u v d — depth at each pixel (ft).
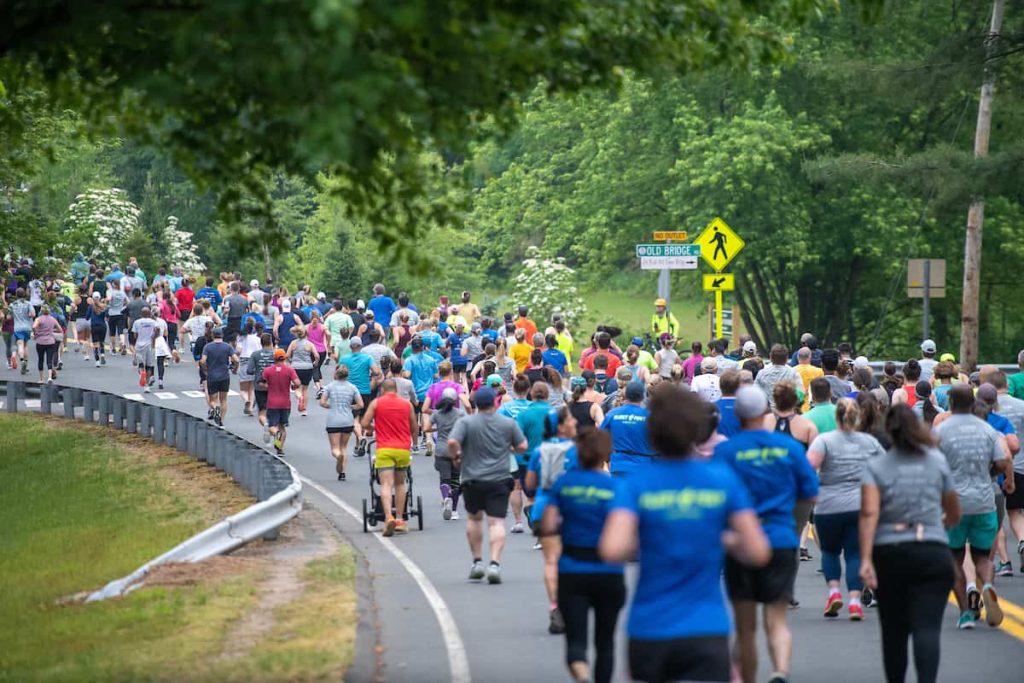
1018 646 115.96
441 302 371.97
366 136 87.30
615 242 493.77
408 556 164.76
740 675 97.66
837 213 457.68
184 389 357.61
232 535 159.22
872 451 122.01
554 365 278.26
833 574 124.98
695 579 68.90
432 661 112.16
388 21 82.07
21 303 387.34
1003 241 465.47
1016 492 150.82
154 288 431.43
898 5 410.31
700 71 122.11
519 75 104.88
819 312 494.59
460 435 146.20
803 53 439.22
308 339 353.10
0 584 160.76
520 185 551.59
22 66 123.34
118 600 136.56
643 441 151.74
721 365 227.61
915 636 93.71
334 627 120.88
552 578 121.08
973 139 458.91
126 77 104.73
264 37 78.28
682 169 449.89
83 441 282.15
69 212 628.69
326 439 280.51
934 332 495.41
